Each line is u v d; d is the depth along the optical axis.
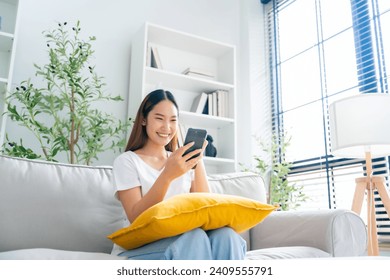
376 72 2.58
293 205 3.04
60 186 1.43
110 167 1.62
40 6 2.77
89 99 2.79
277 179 2.90
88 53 2.52
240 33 3.65
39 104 2.33
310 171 3.03
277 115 3.45
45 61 2.69
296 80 3.31
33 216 1.34
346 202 2.67
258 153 3.30
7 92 2.27
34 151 2.54
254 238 1.80
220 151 3.19
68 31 2.82
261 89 3.49
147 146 1.40
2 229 1.28
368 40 2.68
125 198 1.22
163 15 3.25
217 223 0.98
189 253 0.90
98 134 2.42
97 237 1.43
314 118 3.06
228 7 3.63
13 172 1.37
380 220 2.39
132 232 0.99
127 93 2.95
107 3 3.03
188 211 0.93
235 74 3.17
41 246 1.33
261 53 3.57
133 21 3.10
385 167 2.40
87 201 1.45
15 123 2.51
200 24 3.43
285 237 1.64
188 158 1.17
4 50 2.56
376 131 1.77
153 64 2.86
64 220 1.38
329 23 3.05
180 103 3.15
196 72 3.06
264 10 3.67
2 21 2.58
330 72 2.96
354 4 2.81
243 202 1.03
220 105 3.12
